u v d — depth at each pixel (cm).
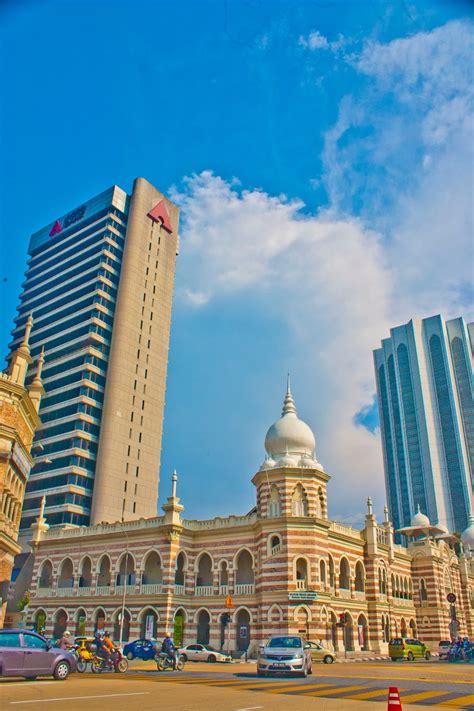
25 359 4166
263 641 5506
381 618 6806
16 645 2595
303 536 5797
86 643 4084
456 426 19000
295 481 6097
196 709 1770
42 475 11262
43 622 7006
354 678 3219
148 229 13688
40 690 2230
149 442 12225
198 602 6256
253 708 1811
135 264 13075
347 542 6669
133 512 11475
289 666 3228
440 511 18250
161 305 13438
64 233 14225
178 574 6494
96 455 11450
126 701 1942
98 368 12050
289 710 1780
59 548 7238
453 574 8938
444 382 19775
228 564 6209
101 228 13400
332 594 6106
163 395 12875
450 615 8281
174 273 14138
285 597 5544
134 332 12600
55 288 13538
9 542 3969
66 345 12431
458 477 18438
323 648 5141
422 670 4003
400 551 8050
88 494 11094
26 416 4250
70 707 1748
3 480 3772
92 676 3150
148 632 6047
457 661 5731
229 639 5909
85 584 6975
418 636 7869
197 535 6531
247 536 6219
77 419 11412
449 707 1964
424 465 18988
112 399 11775
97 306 12356
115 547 6719
